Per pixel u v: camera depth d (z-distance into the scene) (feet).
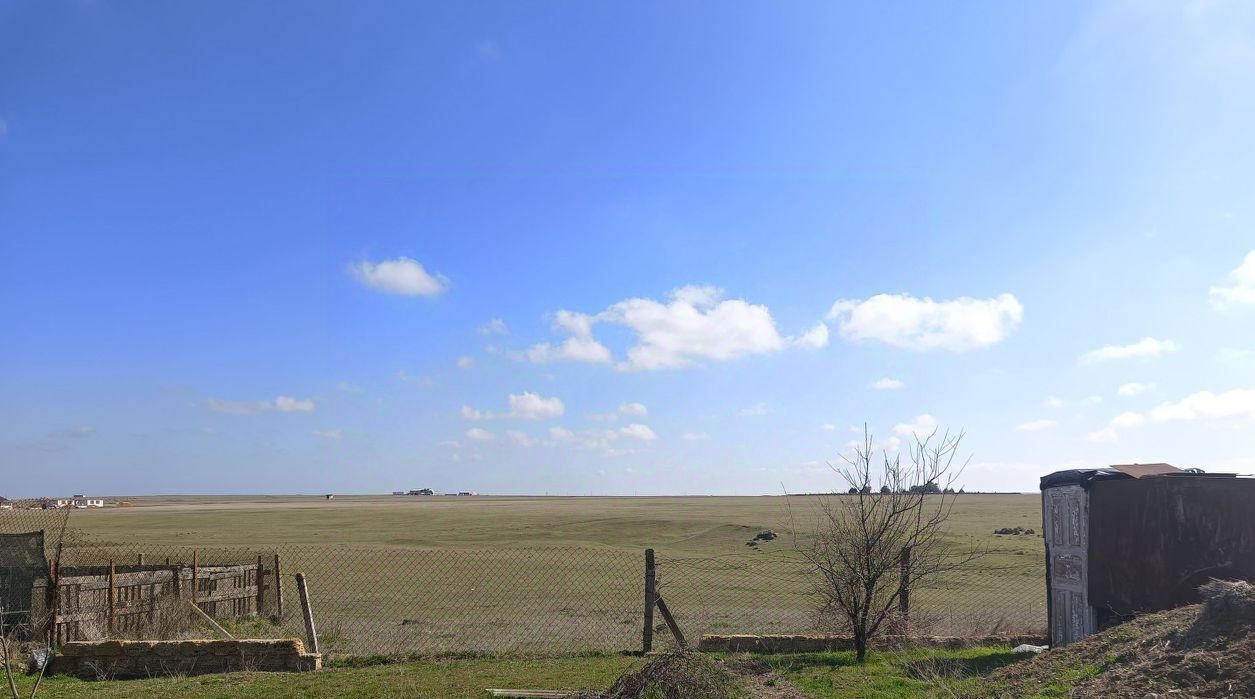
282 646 35.99
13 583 42.16
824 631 41.68
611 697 26.30
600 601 70.03
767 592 74.43
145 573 49.39
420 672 34.91
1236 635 22.75
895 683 30.40
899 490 36.94
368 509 350.43
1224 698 20.16
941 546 98.94
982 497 331.16
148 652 35.63
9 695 30.99
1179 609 28.48
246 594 57.72
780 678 30.66
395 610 64.13
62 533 45.50
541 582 85.10
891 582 39.22
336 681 33.01
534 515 248.73
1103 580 35.76
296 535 171.53
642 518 202.39
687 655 28.30
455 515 263.29
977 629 44.86
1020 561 93.30
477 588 79.20
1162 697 20.89
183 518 259.80
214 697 30.45
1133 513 35.09
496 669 35.58
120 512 321.11
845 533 37.50
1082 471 37.58
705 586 79.10
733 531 152.46
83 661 35.65
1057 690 24.02
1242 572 33.50
